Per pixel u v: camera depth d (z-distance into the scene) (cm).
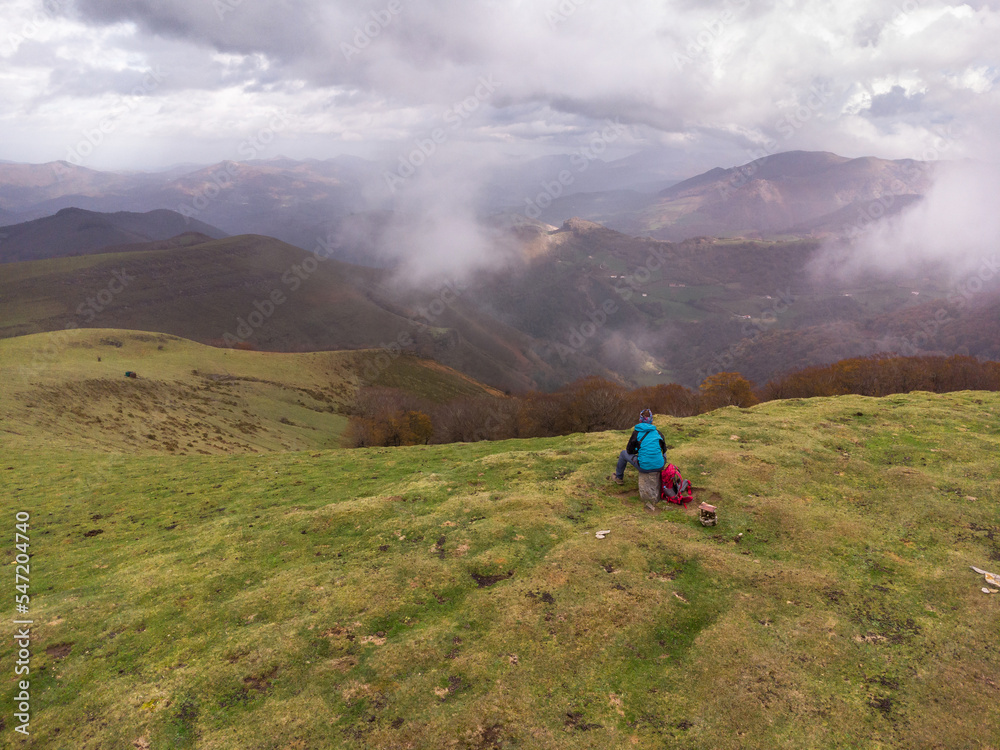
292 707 650
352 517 1209
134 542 1295
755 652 706
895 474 1278
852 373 7144
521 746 576
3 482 1978
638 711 622
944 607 795
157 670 745
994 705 601
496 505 1195
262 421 7012
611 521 1097
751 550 985
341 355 13950
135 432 4238
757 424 1755
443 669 702
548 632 762
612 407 6806
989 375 6419
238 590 950
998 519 1053
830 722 593
